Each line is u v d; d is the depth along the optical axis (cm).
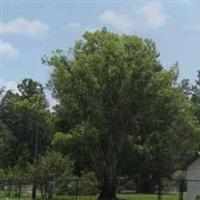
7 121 11600
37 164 4925
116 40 5650
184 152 6369
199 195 5338
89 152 5562
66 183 5053
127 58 5453
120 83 5428
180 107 5819
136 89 5431
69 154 5503
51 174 4716
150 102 5497
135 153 5838
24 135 11262
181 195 4894
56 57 5744
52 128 6003
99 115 5428
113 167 5616
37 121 6862
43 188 4784
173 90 5553
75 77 5553
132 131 5794
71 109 5712
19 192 5434
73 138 5334
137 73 5412
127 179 6159
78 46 5791
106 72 5406
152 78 5466
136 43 5622
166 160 6062
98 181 5644
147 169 6431
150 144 5834
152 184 7100
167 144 5919
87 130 5281
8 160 10856
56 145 5416
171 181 6925
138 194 6862
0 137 11106
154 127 5766
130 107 5522
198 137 6112
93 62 5450
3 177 6250
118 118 5581
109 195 5528
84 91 5503
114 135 5628
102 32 5775
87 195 5894
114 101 5538
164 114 5653
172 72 5594
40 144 10550
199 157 5694
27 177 5472
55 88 5772
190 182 5628
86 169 5928
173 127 5859
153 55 5762
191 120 6100
